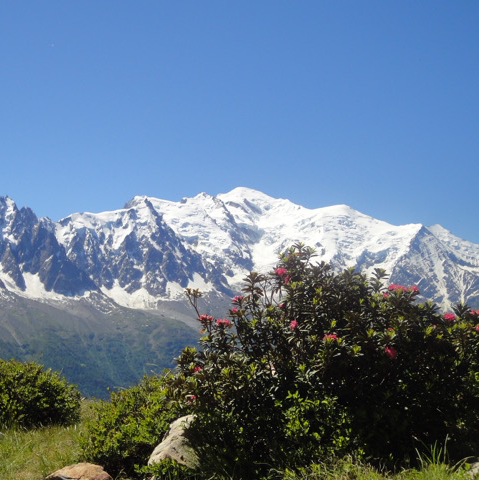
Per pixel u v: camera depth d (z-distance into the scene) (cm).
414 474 765
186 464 921
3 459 1125
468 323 1101
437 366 973
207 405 965
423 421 942
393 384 957
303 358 1008
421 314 1064
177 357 1059
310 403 900
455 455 873
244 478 871
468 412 985
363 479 767
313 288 1090
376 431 888
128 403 1284
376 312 1032
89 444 1093
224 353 1019
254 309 1095
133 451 1054
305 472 813
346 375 954
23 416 1488
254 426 936
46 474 1015
